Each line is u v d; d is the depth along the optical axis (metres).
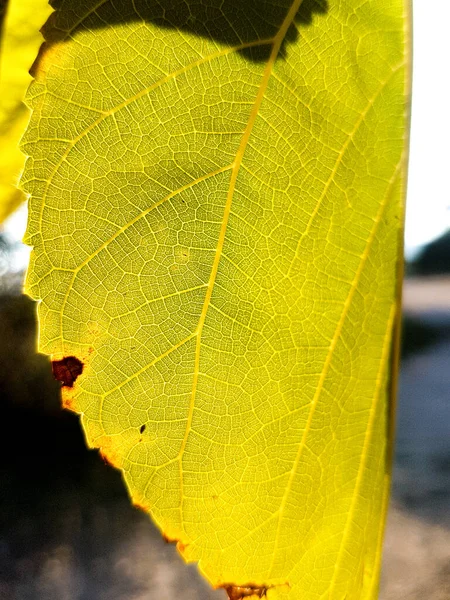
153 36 0.09
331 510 0.11
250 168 0.10
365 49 0.10
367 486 0.11
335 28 0.10
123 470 0.10
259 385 0.10
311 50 0.10
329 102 0.10
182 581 0.52
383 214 0.10
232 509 0.10
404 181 0.10
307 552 0.11
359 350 0.11
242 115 0.10
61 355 0.10
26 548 0.59
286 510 0.11
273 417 0.10
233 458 0.10
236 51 0.10
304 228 0.10
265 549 0.10
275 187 0.10
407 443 0.87
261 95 0.10
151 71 0.10
